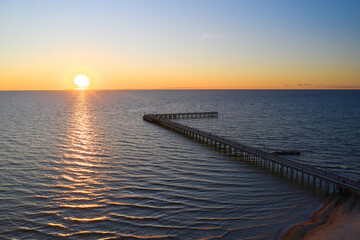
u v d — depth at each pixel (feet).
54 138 228.02
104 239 86.89
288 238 88.02
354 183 117.29
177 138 235.40
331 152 192.75
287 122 341.62
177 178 136.87
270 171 149.89
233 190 123.54
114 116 401.49
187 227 93.66
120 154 179.52
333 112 468.34
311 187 127.65
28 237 87.71
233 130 283.38
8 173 141.18
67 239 86.94
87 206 107.14
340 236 88.58
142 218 98.94
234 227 94.07
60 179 133.69
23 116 385.91
